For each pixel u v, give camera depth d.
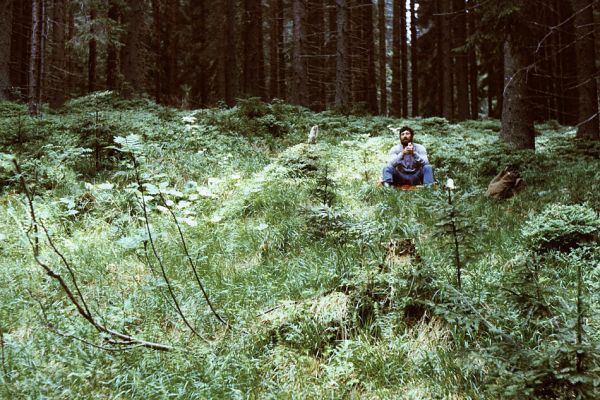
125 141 4.10
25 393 3.27
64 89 17.59
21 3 23.88
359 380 3.60
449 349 3.80
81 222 6.71
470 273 4.84
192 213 7.23
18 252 5.73
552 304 4.18
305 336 4.02
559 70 25.08
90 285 5.15
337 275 4.82
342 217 5.52
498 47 11.29
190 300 4.75
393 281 4.29
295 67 20.67
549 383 2.89
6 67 17.66
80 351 3.80
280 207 7.37
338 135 14.34
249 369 3.66
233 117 13.79
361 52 26.16
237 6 26.77
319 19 28.66
